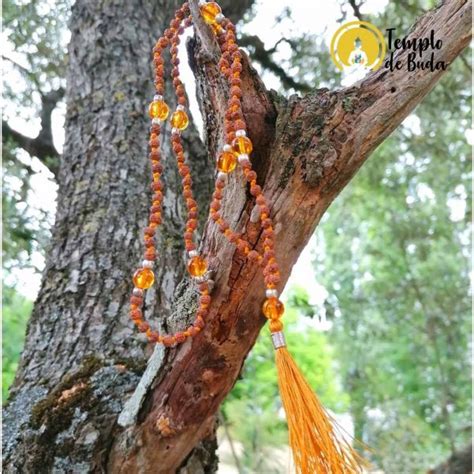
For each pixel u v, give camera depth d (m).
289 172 1.12
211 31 1.13
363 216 4.51
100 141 2.12
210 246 1.19
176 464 1.37
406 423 5.41
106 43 2.35
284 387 1.12
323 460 1.08
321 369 6.24
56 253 1.89
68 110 2.27
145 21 2.44
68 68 2.41
